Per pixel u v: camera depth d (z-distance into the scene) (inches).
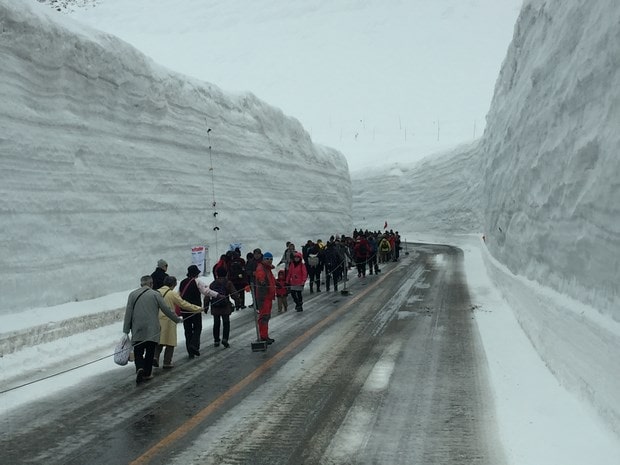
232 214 783.1
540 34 460.1
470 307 514.6
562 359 260.1
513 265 506.0
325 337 398.6
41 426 225.3
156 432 215.6
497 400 246.5
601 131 226.4
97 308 429.7
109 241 508.4
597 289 222.2
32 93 438.6
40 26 449.7
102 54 524.4
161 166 613.9
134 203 555.2
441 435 207.3
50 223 434.3
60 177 451.5
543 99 378.3
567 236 273.9
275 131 1010.7
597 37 253.4
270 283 378.9
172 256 615.8
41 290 412.2
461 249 1487.5
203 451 196.1
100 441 207.6
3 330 325.4
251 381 286.4
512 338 373.4
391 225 2331.4
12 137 404.8
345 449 195.8
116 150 534.6
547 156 336.5
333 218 1267.2
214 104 784.3
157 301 299.3
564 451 188.4
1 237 383.2
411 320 456.8
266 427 218.2
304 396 258.1
